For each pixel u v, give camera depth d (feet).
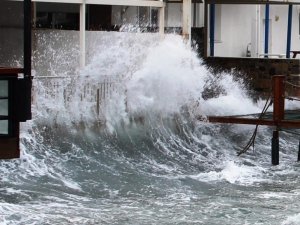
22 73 76.74
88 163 101.24
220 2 148.15
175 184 95.91
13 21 106.73
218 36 157.89
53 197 85.71
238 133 125.18
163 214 80.64
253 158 115.03
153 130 116.57
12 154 74.79
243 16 163.73
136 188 92.79
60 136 103.96
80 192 89.20
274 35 173.27
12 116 73.97
